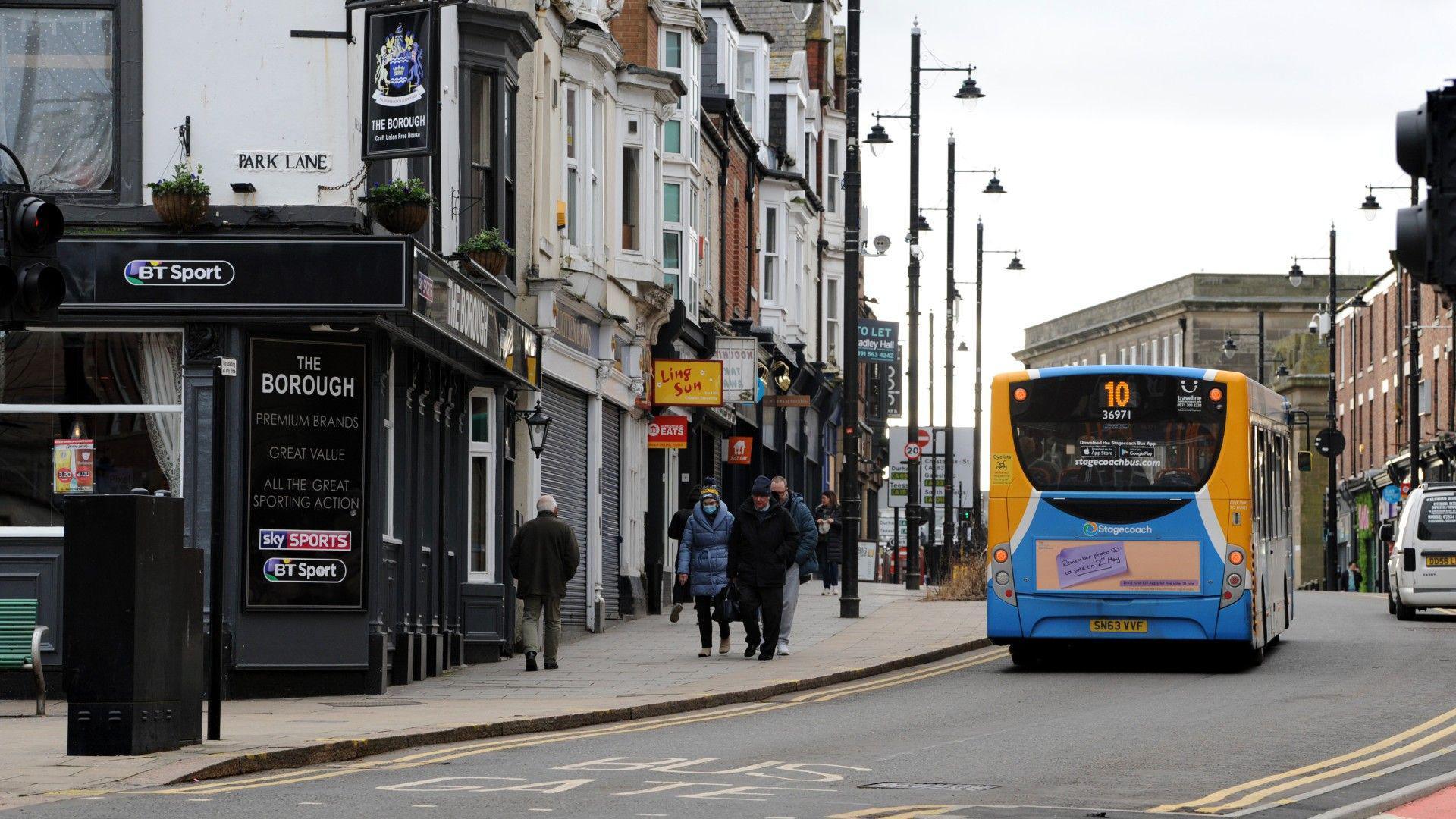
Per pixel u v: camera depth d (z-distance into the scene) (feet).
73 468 96.22
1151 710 89.15
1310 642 136.36
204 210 93.81
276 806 55.11
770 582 116.16
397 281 92.99
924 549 261.44
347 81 95.71
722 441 209.77
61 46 96.94
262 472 95.55
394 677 103.45
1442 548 164.66
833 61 290.97
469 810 54.44
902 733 79.05
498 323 114.01
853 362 156.35
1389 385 363.76
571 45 144.46
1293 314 501.97
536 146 136.05
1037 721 83.87
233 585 94.84
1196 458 109.70
